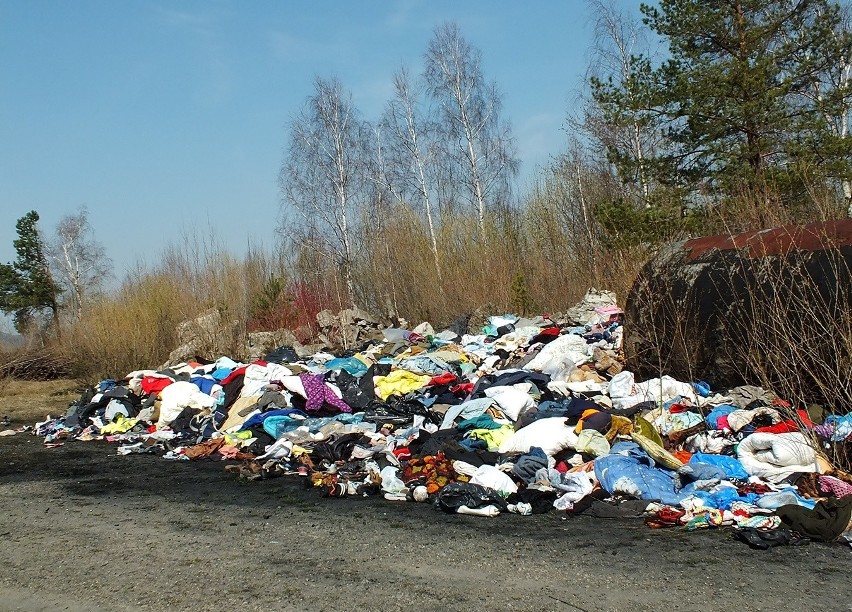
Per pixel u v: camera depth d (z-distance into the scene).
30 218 39.22
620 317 12.38
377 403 10.01
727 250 8.63
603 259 18.58
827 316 7.08
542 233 24.33
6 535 6.57
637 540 5.61
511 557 5.32
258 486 8.10
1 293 38.59
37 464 10.11
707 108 17.39
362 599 4.65
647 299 9.37
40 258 39.62
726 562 5.01
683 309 8.79
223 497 7.67
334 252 28.88
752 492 6.30
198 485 8.30
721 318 8.34
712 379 8.59
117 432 11.89
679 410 8.10
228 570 5.32
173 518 6.90
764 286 7.87
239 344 19.44
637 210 17.78
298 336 19.61
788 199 15.16
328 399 10.38
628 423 7.71
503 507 6.62
